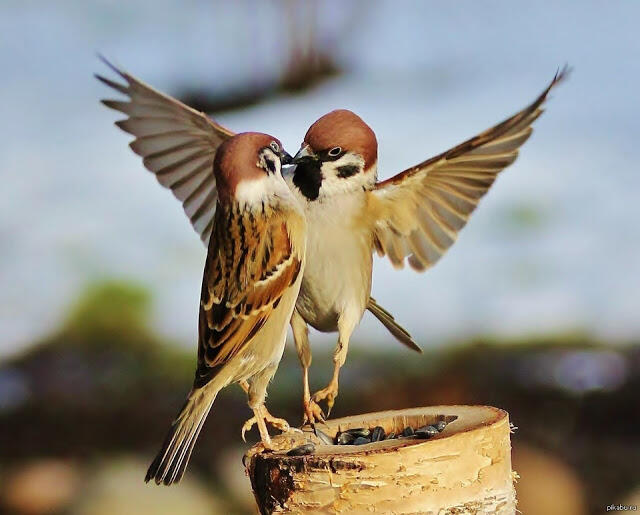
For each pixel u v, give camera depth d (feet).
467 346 43.29
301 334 22.29
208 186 23.80
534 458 33.17
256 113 63.05
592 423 36.35
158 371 43.52
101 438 37.50
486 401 38.45
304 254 21.07
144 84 23.06
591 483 32.17
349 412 38.42
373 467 16.97
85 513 31.53
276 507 17.69
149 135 23.75
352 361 43.14
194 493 32.78
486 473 17.51
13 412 39.14
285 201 20.95
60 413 39.04
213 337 20.15
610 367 40.14
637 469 32.30
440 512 17.11
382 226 22.48
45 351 44.42
